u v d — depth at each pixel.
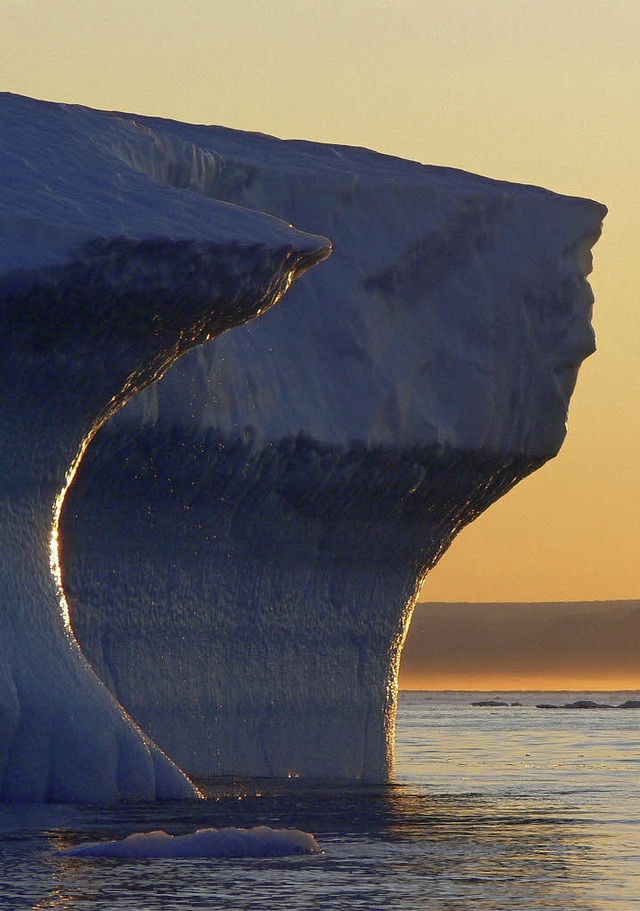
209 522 76.06
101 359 59.06
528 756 109.75
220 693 77.44
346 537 82.50
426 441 82.25
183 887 39.56
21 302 55.78
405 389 82.25
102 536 72.31
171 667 75.25
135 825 52.16
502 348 85.62
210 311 60.25
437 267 84.44
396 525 84.44
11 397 58.03
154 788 60.09
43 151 62.41
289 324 80.56
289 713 80.62
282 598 80.62
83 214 57.94
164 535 74.50
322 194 81.88
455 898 38.44
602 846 48.41
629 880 41.31
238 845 45.62
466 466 84.75
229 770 77.56
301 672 81.38
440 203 84.31
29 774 57.22
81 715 58.38
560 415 88.12
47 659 58.53
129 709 73.06
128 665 73.44
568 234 88.00
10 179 59.38
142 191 61.31
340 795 68.69
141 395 70.00
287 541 80.00
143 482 72.44
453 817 57.81
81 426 60.72
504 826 54.44
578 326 88.19
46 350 57.59
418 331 83.94
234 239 58.94
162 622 75.00
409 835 51.38
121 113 79.62
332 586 83.06
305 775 80.94
